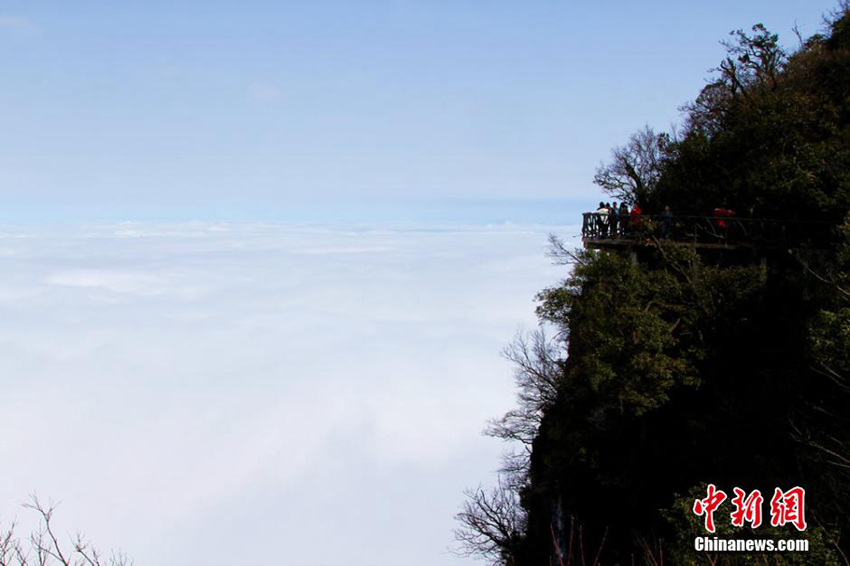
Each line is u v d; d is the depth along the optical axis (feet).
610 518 84.23
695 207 116.47
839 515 56.13
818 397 70.33
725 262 97.30
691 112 147.02
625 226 100.48
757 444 71.56
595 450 87.04
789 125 102.94
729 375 83.15
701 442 77.71
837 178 90.89
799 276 81.15
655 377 75.61
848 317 59.88
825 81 114.93
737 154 111.24
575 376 88.28
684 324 86.63
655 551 67.67
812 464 62.54
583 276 84.79
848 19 125.29
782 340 81.10
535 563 100.32
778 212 98.43
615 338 77.15
